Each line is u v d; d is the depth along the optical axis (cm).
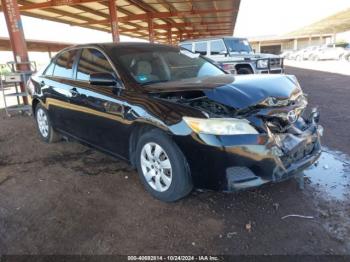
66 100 428
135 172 394
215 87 308
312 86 1189
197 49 1153
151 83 354
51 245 254
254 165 275
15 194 344
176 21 2430
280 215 288
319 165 400
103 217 293
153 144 312
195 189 313
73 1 1284
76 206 314
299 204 306
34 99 522
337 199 314
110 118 354
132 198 327
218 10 1809
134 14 1878
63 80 443
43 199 331
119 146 359
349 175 369
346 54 3200
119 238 261
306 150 321
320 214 288
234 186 273
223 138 267
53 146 510
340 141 490
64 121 452
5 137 588
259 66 1025
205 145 270
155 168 318
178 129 281
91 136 400
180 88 315
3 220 292
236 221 281
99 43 407
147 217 290
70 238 262
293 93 327
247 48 1134
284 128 301
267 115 288
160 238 260
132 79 349
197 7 1741
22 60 844
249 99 292
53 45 2358
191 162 282
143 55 395
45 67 514
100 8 1603
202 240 256
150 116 304
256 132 275
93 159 445
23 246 254
